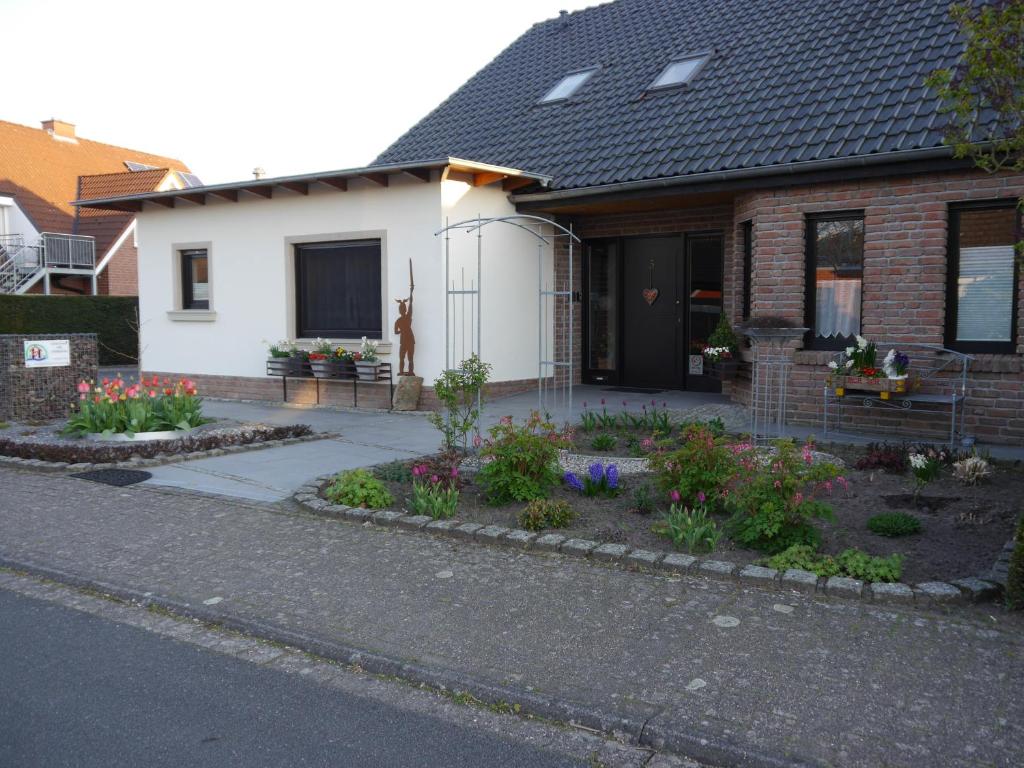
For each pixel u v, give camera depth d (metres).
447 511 6.62
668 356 13.53
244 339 14.02
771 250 10.34
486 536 6.12
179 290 14.88
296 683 4.12
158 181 28.86
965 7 5.91
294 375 12.95
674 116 12.57
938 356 9.27
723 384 12.57
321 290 13.29
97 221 29.19
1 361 11.86
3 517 7.03
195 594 5.21
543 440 7.07
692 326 13.25
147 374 15.32
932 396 8.79
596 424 10.00
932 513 6.47
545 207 12.64
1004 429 8.92
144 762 3.37
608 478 7.12
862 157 9.25
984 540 5.79
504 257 12.72
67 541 6.34
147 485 8.03
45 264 26.47
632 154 12.02
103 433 10.11
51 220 28.70
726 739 3.41
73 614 5.07
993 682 3.85
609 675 4.00
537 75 16.69
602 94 14.48
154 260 15.08
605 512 6.73
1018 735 3.40
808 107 11.05
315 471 8.47
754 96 12.02
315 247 13.27
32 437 10.48
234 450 9.39
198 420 10.86
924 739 3.38
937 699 3.70
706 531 5.81
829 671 3.99
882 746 3.34
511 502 7.08
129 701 3.91
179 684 4.10
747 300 11.43
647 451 8.50
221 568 5.68
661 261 13.48
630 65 15.09
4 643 4.62
